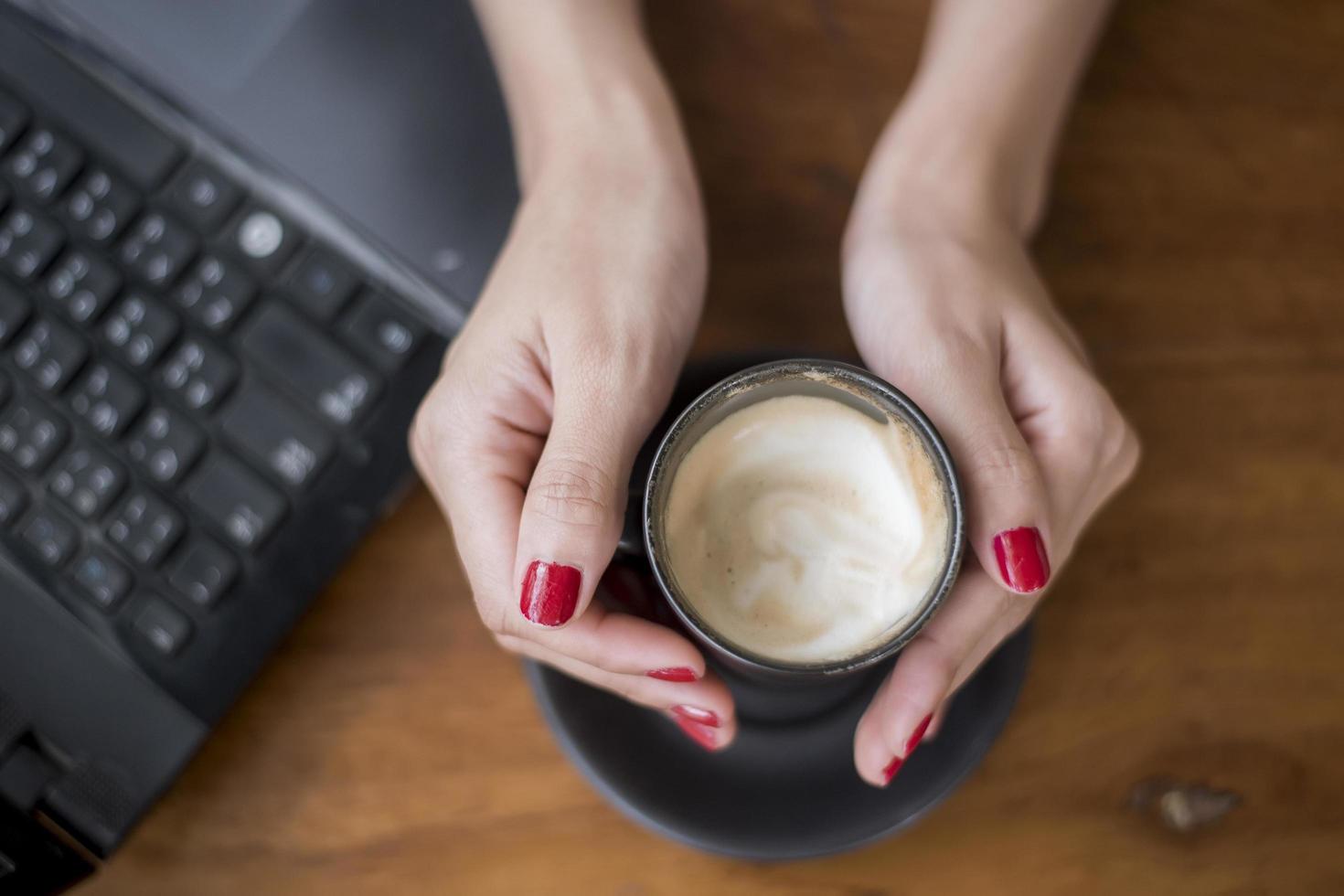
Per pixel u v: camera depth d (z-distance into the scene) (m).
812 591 0.42
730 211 0.51
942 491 0.41
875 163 0.49
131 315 0.47
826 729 0.47
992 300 0.45
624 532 0.42
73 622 0.46
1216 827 0.49
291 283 0.48
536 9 0.48
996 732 0.47
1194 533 0.51
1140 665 0.50
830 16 0.53
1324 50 0.54
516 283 0.45
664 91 0.49
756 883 0.48
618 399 0.43
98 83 0.48
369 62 0.49
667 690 0.43
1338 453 0.52
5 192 0.47
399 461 0.48
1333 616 0.51
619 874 0.48
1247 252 0.53
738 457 0.43
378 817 0.48
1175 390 0.52
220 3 0.49
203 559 0.47
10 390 0.47
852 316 0.47
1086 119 0.53
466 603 0.49
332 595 0.49
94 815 0.46
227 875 0.48
